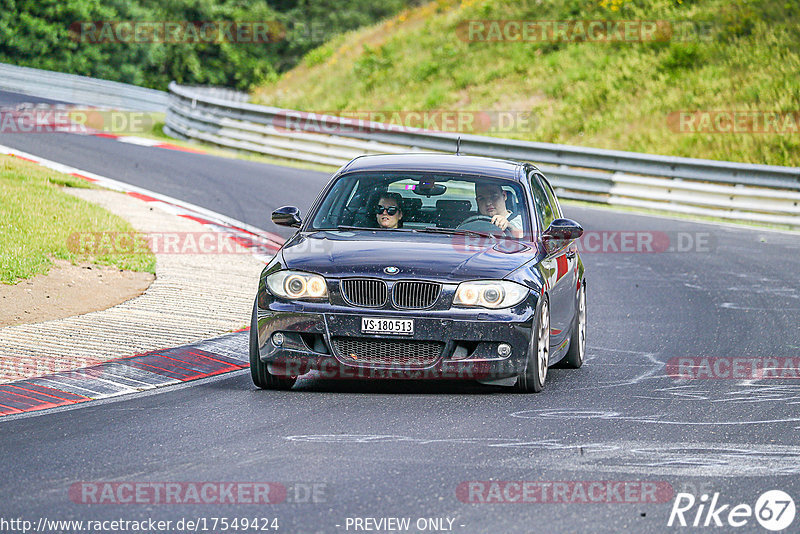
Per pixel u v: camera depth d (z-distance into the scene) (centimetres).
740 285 5022
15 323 3444
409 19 15325
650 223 7212
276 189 7350
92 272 4250
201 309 3781
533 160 8675
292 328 2706
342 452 2172
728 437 2364
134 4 19250
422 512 1794
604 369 3238
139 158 8288
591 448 2242
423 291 2700
